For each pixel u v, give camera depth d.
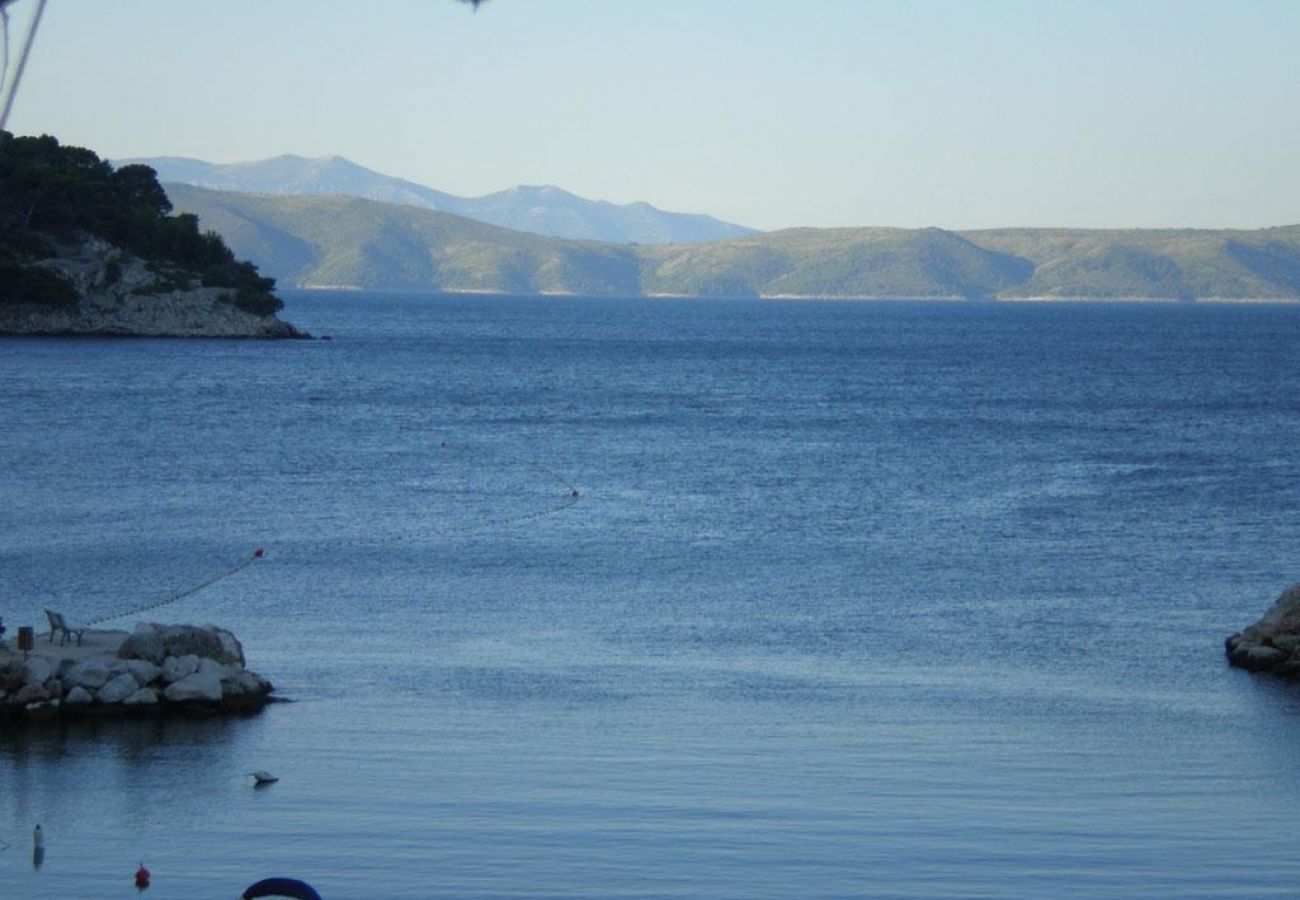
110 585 62.53
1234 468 108.50
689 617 56.69
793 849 30.88
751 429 137.12
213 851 30.88
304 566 67.25
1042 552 72.31
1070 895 28.48
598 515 83.81
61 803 34.09
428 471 103.81
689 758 37.97
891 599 60.56
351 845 31.16
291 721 41.50
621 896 28.39
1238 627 56.03
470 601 59.50
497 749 38.62
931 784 35.81
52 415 135.12
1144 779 36.53
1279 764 38.12
